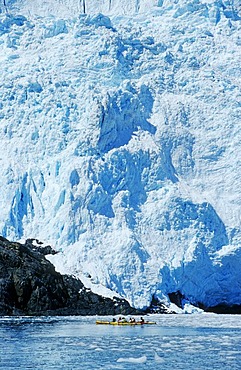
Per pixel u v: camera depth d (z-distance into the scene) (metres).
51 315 181.00
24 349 118.81
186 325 162.50
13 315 177.25
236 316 197.12
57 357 111.75
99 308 188.00
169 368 104.25
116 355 114.31
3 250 188.00
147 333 143.00
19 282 180.88
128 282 199.50
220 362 109.31
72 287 190.62
